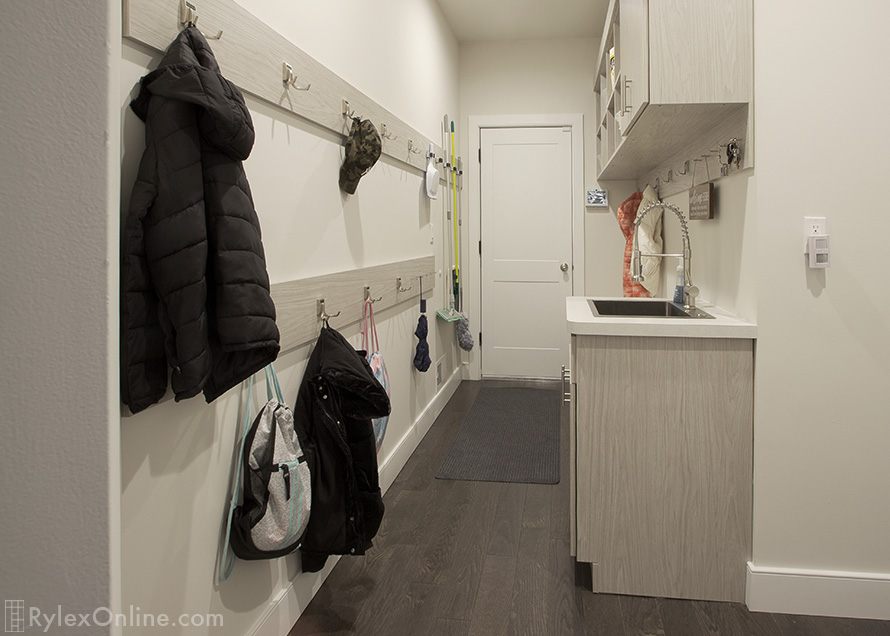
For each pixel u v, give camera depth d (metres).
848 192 1.94
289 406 1.98
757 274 2.00
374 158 2.38
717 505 2.09
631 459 2.12
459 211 5.20
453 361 5.05
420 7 3.81
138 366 1.21
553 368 5.39
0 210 0.60
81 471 0.61
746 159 2.02
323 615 2.05
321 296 2.15
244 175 1.40
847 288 1.96
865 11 1.91
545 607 2.08
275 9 1.87
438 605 2.10
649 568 2.13
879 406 1.97
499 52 5.26
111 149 0.60
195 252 1.24
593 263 5.26
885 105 1.92
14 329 0.61
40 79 0.60
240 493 1.70
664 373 2.08
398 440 3.33
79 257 0.61
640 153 3.20
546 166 5.27
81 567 0.62
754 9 1.97
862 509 2.00
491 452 3.60
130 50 1.25
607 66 3.83
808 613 2.03
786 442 2.02
